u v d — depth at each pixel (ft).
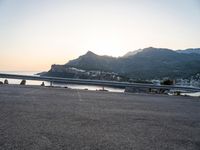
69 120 18.74
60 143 13.28
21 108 22.68
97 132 15.81
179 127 18.48
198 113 25.13
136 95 40.88
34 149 12.17
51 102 27.40
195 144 14.46
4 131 14.94
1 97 29.66
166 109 26.81
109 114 21.97
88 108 24.63
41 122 17.63
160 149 13.24
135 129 17.07
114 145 13.43
